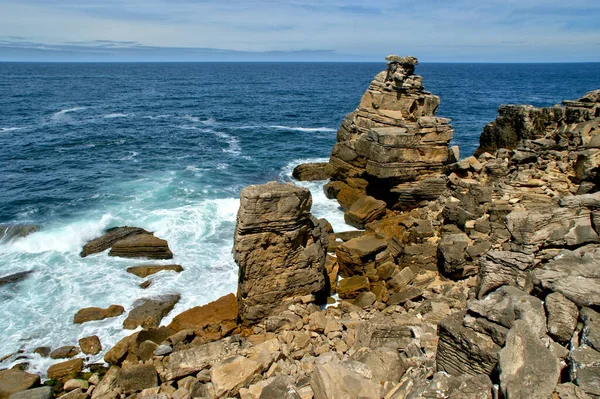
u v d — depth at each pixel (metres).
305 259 19.03
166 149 56.44
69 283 23.23
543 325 9.75
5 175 42.69
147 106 105.75
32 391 15.42
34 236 28.16
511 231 14.08
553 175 24.62
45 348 18.64
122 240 26.88
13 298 21.92
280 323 18.12
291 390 10.29
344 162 35.66
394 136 29.33
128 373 15.05
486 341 10.04
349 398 9.72
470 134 67.81
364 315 18.91
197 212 32.25
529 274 12.04
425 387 9.28
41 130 67.38
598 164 22.11
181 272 24.31
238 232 17.88
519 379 8.21
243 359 14.02
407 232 25.62
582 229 13.73
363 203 30.06
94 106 102.06
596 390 7.85
